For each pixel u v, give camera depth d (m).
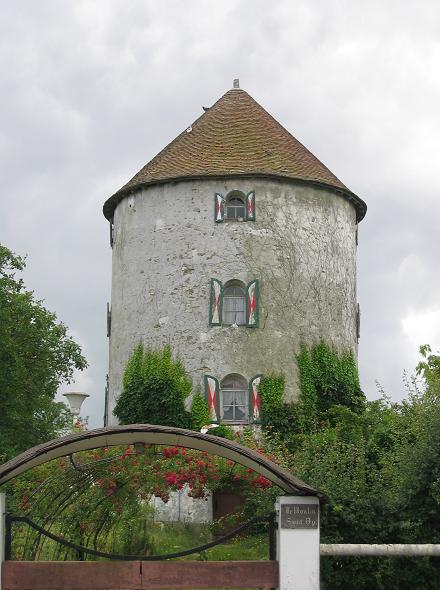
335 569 14.70
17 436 39.16
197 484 17.08
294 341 32.53
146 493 16.89
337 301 34.03
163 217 33.59
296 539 12.59
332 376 32.84
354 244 36.03
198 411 31.64
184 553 12.73
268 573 12.68
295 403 32.00
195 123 36.31
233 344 32.06
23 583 12.55
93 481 16.48
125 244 34.69
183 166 33.75
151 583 12.59
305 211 33.69
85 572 12.60
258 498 17.22
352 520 15.16
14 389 38.22
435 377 19.42
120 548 16.89
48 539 16.64
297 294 32.91
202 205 33.16
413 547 13.84
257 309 32.31
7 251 38.97
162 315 32.84
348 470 16.19
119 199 35.59
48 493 16.67
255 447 25.94
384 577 14.75
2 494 12.77
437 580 14.72
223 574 12.65
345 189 34.84
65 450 12.95
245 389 32.03
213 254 32.78
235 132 35.06
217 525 20.75
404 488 15.46
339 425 25.48
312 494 12.61
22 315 40.00
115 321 34.75
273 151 34.31
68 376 44.03
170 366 32.28
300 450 24.44
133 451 16.02
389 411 25.12
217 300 32.34
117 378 33.94
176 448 15.98
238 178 33.16
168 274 33.06
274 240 32.97
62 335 43.56
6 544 12.84
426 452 15.35
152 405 32.03
